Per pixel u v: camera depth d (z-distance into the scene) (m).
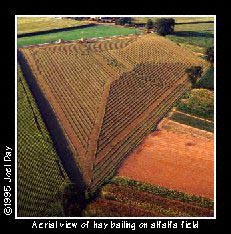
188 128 50.09
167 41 78.75
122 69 67.56
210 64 68.12
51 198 38.38
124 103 56.12
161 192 39.88
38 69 65.88
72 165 43.50
